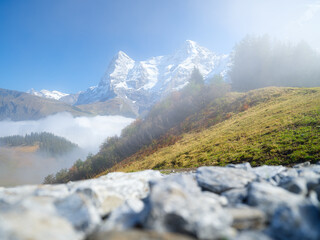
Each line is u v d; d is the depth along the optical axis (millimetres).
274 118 33281
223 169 6227
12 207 3199
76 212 3447
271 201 3510
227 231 2803
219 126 51656
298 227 2686
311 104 32156
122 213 3561
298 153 17109
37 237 2537
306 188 4449
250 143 26234
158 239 2543
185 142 50594
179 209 2924
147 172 7250
